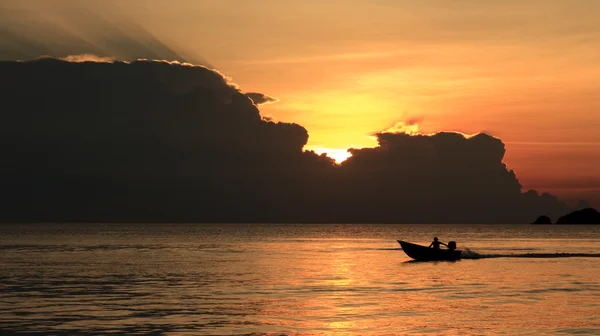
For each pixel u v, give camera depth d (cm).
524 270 6059
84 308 3641
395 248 11044
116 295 4222
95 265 6844
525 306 3700
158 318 3300
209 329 3019
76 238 16112
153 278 5369
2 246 11331
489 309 3591
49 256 8450
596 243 14188
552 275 5556
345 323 3164
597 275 5544
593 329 3000
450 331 2964
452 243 7456
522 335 2873
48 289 4562
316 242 14112
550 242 14862
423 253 7238
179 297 4116
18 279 5266
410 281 5062
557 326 3070
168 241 14438
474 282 4984
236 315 3391
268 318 3300
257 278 5353
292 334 2911
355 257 8294
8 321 3209
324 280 5159
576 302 3859
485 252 9894
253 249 10638
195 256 8538
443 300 3959
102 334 2897
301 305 3750
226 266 6712
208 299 4016
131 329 3011
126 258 8088
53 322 3186
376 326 3088
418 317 3331
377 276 5497
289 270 6166
